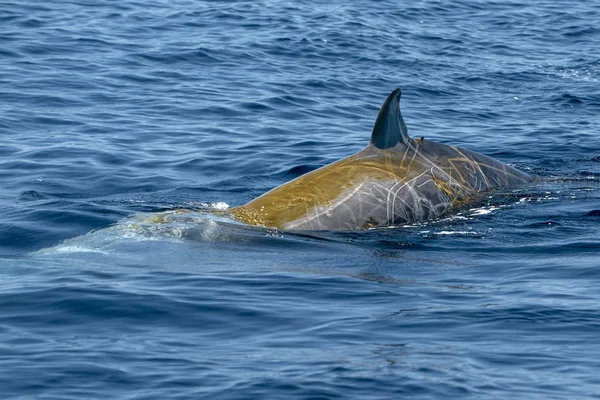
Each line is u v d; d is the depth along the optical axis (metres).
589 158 66.94
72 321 35.72
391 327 35.16
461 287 40.00
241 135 74.00
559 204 52.56
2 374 30.77
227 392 29.67
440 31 124.50
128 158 66.00
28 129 73.19
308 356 32.38
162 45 105.69
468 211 51.12
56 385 30.12
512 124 80.38
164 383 30.31
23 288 39.25
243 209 49.84
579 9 143.00
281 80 94.25
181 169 63.84
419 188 50.66
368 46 112.00
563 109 87.12
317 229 48.16
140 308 37.03
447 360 32.00
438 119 82.25
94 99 83.56
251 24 119.50
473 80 99.12
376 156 52.25
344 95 90.50
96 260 43.53
